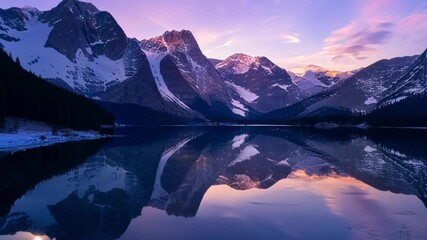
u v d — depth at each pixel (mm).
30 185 40188
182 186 41562
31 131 109312
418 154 77812
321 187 40312
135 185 42031
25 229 24641
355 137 145000
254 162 64812
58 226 25281
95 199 34094
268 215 27875
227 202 32875
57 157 66500
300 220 26438
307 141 121250
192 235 23109
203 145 104875
